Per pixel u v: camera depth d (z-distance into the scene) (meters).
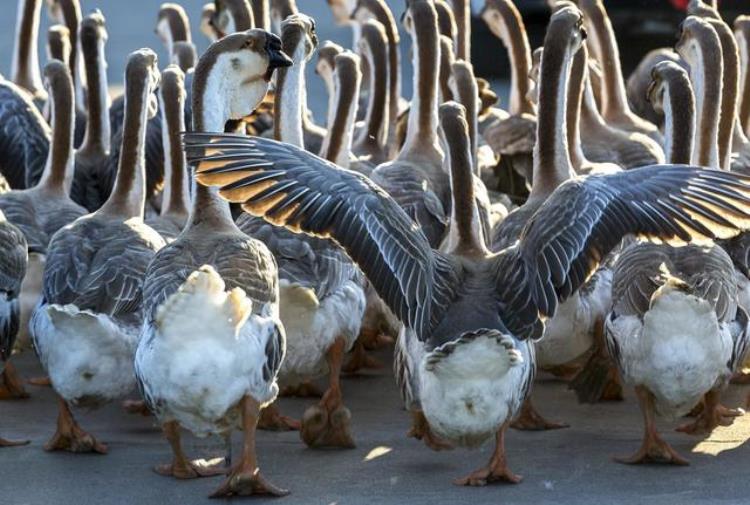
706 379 12.54
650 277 13.01
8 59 37.22
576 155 17.47
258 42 13.16
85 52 18.89
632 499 12.13
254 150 10.80
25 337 15.48
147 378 11.64
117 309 13.05
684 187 11.23
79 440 13.45
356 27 22.62
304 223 10.74
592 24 21.36
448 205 17.19
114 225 13.88
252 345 11.58
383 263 11.12
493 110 22.72
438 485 12.56
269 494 12.22
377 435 14.16
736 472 12.88
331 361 13.72
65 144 16.23
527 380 12.03
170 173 15.71
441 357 11.24
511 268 12.05
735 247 14.41
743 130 20.72
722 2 31.78
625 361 13.02
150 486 12.52
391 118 21.91
